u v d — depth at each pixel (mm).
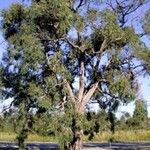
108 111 33562
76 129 30281
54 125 29047
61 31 29219
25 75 30594
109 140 62219
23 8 30016
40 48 28906
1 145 51062
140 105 30828
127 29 30594
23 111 30594
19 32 29984
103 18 29781
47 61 30047
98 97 33438
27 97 30719
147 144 59031
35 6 28969
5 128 32062
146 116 31656
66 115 29328
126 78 31000
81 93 32312
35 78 30578
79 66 32781
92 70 32500
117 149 48312
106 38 30469
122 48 31016
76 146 30719
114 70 31688
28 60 28641
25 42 28844
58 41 31125
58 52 30500
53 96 29781
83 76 32531
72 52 31969
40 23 29812
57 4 28453
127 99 30391
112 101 33188
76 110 31406
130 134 74750
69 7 29812
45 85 30016
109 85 31516
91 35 31062
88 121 31953
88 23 29781
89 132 33500
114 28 29719
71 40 31359
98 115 33562
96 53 31734
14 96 31688
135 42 30594
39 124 29516
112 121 34094
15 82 31297
